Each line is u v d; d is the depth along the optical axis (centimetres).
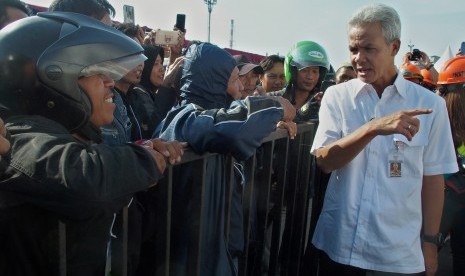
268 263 274
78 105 119
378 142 192
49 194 101
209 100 190
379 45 179
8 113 116
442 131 191
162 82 278
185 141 164
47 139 104
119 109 206
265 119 162
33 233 109
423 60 479
